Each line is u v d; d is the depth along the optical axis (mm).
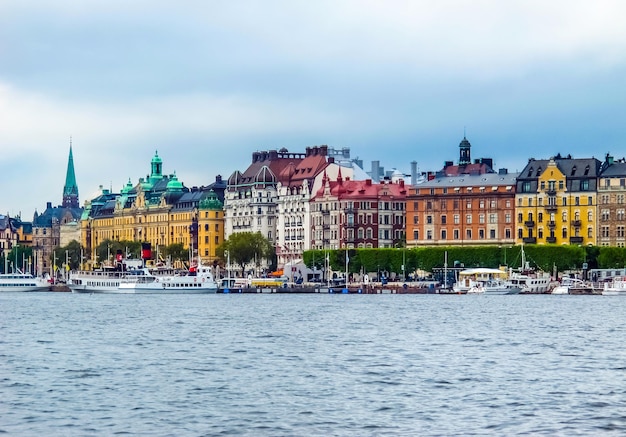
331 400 142125
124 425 126875
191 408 136875
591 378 159500
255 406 138250
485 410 134375
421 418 130125
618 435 120625
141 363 179750
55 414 133000
